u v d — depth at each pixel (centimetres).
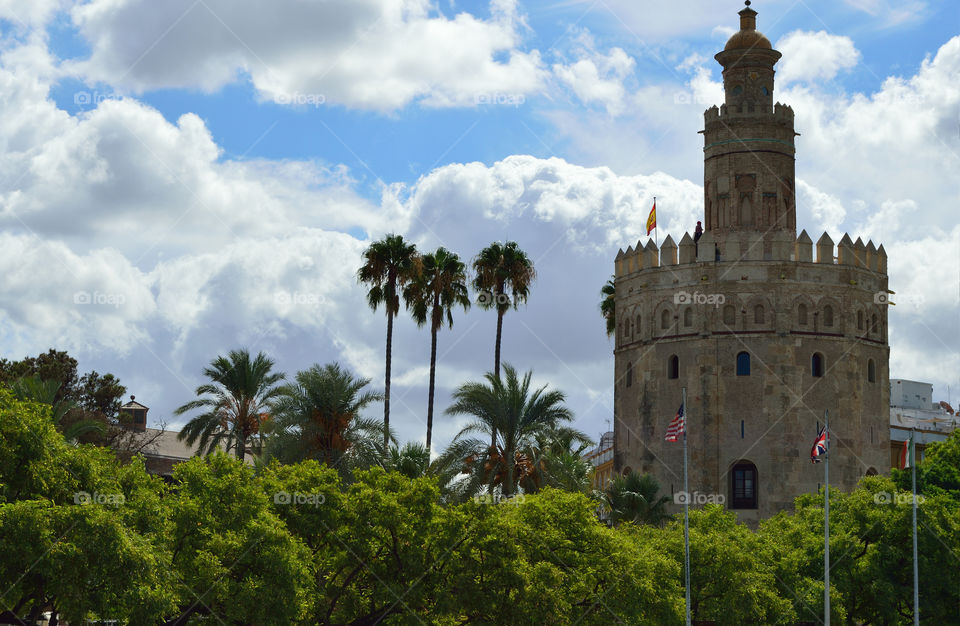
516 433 7288
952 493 7988
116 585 4603
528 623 5594
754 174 9200
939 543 7019
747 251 8819
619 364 9400
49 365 11612
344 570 5909
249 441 8106
